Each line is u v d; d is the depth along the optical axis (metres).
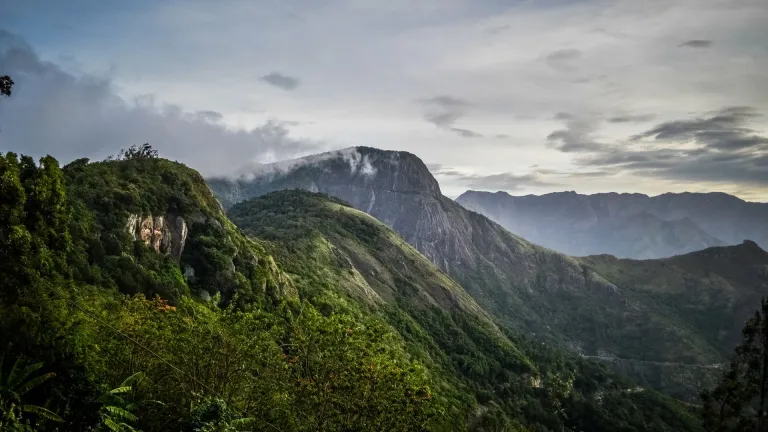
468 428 79.25
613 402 156.62
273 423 26.73
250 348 28.23
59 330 25.16
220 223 88.25
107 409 23.34
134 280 61.25
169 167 91.25
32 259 32.16
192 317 33.44
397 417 26.64
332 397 26.92
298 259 133.88
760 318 41.06
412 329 133.12
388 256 196.88
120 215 69.00
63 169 75.31
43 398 22.84
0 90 32.75
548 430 123.06
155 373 27.94
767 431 39.75
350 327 30.08
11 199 32.66
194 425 23.42
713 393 44.44
